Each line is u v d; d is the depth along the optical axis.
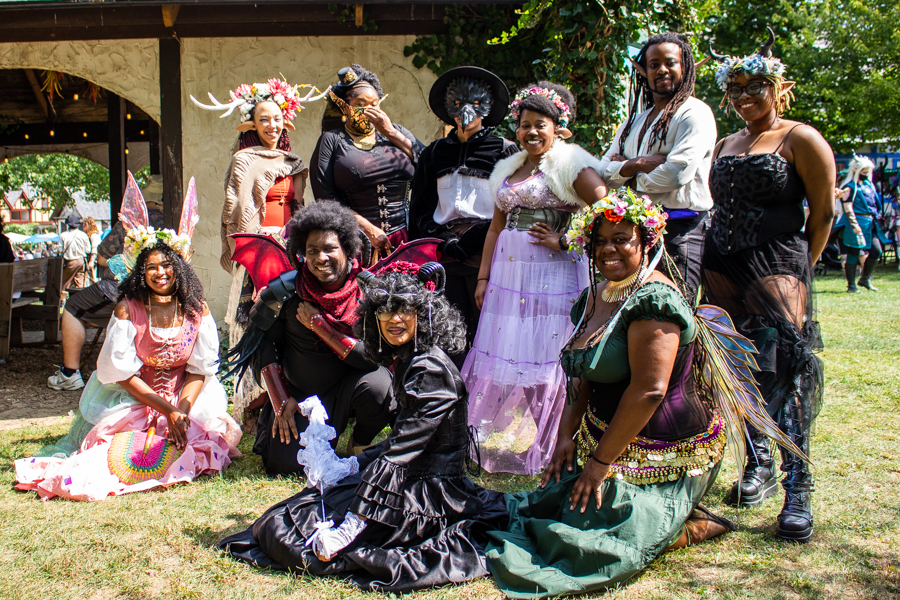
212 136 7.26
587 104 5.88
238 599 2.43
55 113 12.38
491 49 6.75
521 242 3.71
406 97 7.11
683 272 3.53
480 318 3.87
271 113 4.52
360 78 4.56
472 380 3.82
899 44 16.58
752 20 16.83
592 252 2.73
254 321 3.71
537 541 2.64
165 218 7.34
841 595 2.37
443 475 2.77
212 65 7.17
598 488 2.62
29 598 2.46
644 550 2.50
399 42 7.05
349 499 2.79
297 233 3.55
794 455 2.90
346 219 3.55
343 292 3.60
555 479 2.92
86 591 2.51
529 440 3.77
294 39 7.13
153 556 2.76
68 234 12.58
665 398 2.64
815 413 3.03
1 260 10.13
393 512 2.63
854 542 2.74
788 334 3.07
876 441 3.80
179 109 7.18
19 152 14.05
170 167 7.26
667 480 2.63
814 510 3.02
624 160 3.73
